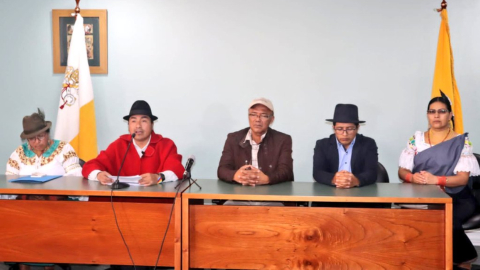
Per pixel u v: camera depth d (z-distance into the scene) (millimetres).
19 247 2449
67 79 3713
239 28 3814
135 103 2975
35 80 3936
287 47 3799
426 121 3773
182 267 2346
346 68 3785
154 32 3855
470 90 3740
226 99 3859
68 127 3705
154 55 3867
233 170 2752
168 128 3910
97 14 3824
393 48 3758
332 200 2266
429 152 2934
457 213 2854
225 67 3840
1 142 3982
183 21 3838
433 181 2734
